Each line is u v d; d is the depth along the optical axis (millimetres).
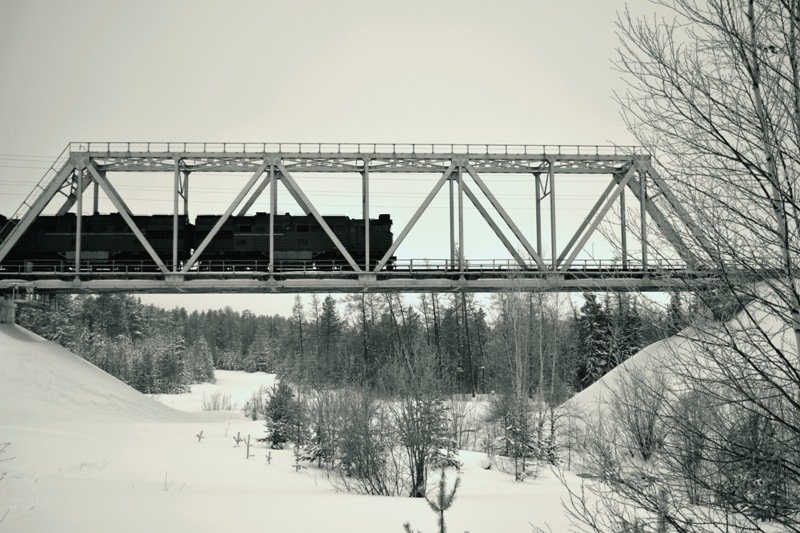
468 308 88312
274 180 44969
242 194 44062
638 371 14359
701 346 8539
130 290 45000
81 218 46219
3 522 13859
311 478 27703
